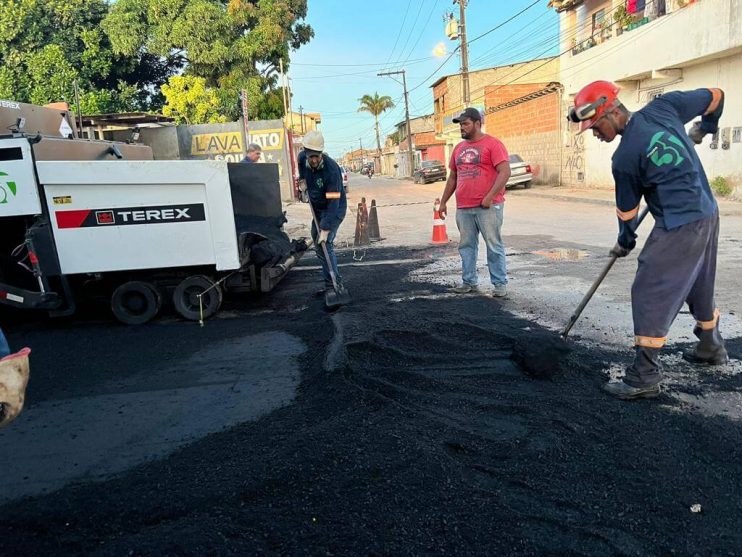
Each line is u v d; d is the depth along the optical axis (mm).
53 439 3342
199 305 5672
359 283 6895
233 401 3709
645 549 2107
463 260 5953
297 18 26016
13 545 2365
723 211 12344
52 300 5305
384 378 3732
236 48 24234
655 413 3129
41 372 4480
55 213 5207
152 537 2260
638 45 17828
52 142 5359
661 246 3109
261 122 23016
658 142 3025
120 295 5578
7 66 20469
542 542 2156
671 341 4211
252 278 5996
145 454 3082
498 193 5457
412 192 29016
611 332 4488
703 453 2734
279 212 7098
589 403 3275
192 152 22656
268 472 2646
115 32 22219
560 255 7988
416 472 2586
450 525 2258
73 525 2465
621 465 2637
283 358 4453
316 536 2223
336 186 5695
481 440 2891
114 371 4418
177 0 22656
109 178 5172
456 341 4395
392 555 2109
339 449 2797
